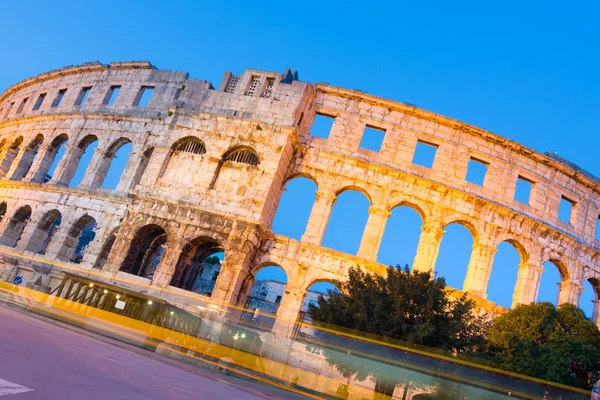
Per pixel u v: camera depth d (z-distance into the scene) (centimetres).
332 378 3488
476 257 4747
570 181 5378
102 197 4978
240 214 4378
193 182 4600
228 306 4066
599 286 5303
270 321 4241
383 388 3112
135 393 1233
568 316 3638
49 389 1007
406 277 3388
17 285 4803
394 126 5075
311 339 3400
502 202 5006
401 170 4869
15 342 1509
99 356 1822
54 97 6406
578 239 5178
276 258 4575
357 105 5166
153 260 4847
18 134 6488
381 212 4734
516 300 4841
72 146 5650
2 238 5462
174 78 5541
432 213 4791
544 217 5119
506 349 3334
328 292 3612
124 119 5462
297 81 4919
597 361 3284
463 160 5038
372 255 4584
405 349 3086
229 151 4722
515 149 5172
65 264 4722
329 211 4756
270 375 3475
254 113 4816
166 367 2141
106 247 4812
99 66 6031
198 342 3809
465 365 3083
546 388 3123
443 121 5081
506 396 3055
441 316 3222
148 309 3853
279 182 4753
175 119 4888
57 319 3234
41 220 5272
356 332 3219
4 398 835
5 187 5834
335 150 4962
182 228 4381
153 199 4512
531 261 4897
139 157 5147
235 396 1783
